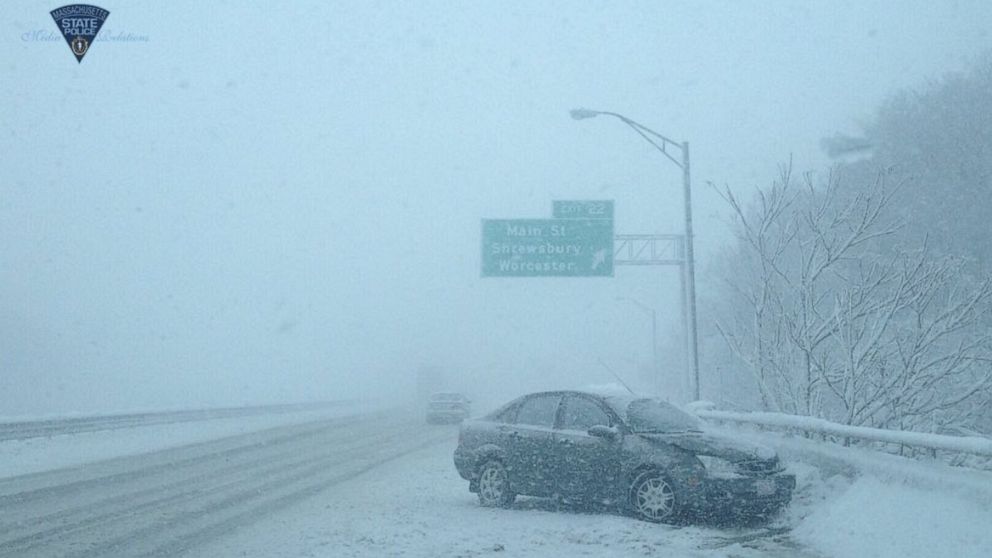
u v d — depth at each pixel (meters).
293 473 17.81
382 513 12.37
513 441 12.73
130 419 28.97
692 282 23.61
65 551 9.99
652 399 12.84
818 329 15.92
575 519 11.69
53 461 19.84
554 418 12.62
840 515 10.02
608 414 12.14
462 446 13.38
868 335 16.62
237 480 16.61
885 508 9.51
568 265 32.22
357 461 20.50
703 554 9.43
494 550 9.68
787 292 18.50
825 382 15.80
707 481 10.88
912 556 8.37
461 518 11.87
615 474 11.62
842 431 11.97
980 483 8.78
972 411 16.61
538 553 9.52
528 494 12.52
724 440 11.34
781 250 17.38
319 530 10.98
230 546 10.13
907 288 15.21
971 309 15.30
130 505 13.38
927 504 9.10
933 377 15.20
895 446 12.76
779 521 11.19
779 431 15.16
